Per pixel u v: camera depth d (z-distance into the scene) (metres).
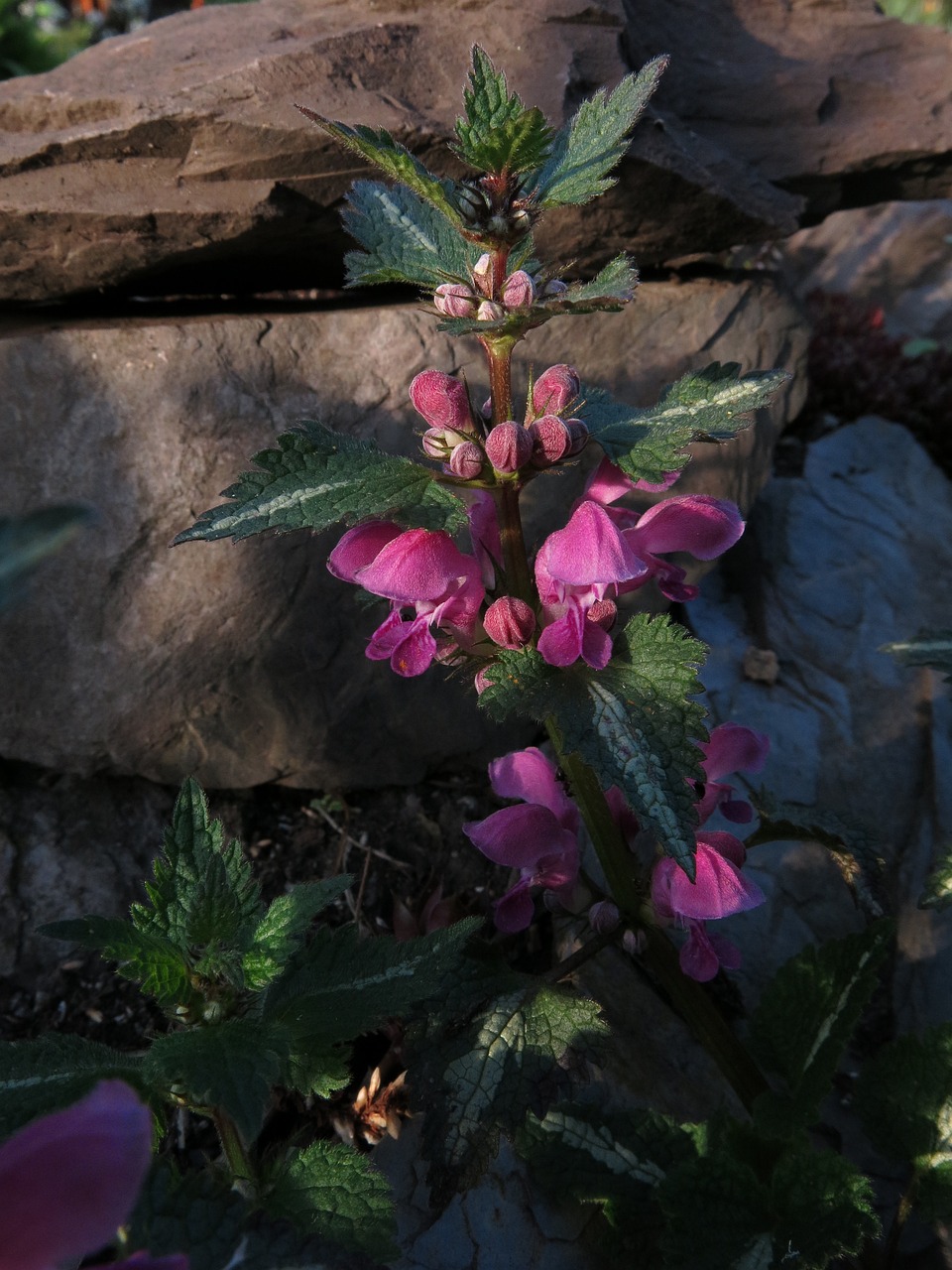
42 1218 0.07
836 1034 0.16
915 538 0.30
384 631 0.14
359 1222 0.12
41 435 0.20
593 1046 0.15
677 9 0.26
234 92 0.20
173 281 0.23
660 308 0.24
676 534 0.14
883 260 0.48
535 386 0.13
